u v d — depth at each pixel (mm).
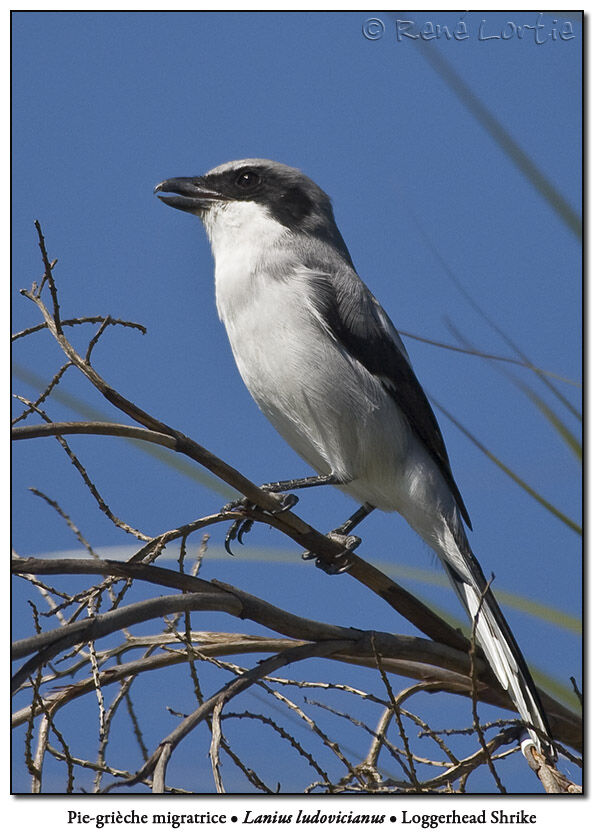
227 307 8945
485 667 7090
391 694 5461
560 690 7438
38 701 5176
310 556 7484
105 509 5676
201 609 5637
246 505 7172
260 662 5820
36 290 5934
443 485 9070
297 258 8992
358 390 8797
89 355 5633
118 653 6148
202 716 5227
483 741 5316
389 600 7156
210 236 9555
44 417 5582
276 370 8750
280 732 5246
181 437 5914
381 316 9195
